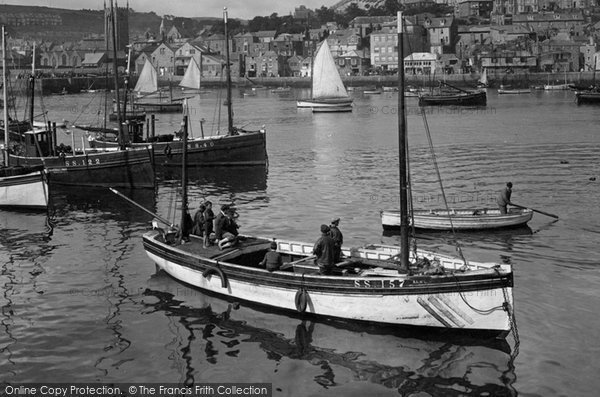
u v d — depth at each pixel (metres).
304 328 21.09
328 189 46.69
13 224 36.91
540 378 17.44
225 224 25.05
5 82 44.56
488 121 102.62
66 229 35.44
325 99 130.75
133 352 19.59
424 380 17.62
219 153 57.41
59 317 22.31
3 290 25.14
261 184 49.66
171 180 52.06
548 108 128.00
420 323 20.22
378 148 71.38
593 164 54.62
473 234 32.31
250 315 22.25
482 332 19.67
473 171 52.97
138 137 58.84
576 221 34.44
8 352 19.64
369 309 20.61
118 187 46.75
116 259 29.19
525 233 32.19
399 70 20.38
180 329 21.22
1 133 75.19
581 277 25.08
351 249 23.64
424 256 22.27
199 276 24.16
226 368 18.56
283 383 17.67
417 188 45.94
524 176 49.62
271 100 178.25
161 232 27.19
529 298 22.89
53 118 116.06
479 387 17.14
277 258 22.30
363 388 17.28
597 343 19.30
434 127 95.00
